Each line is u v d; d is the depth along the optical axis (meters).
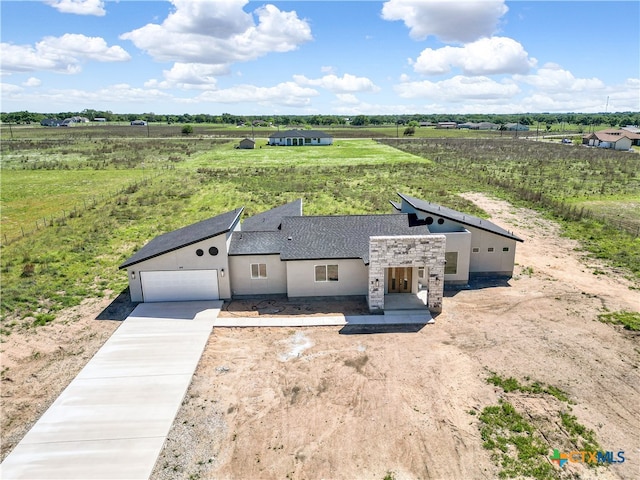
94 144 104.88
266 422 12.98
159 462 11.47
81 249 29.70
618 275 24.31
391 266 19.56
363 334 18.25
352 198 45.28
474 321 19.20
